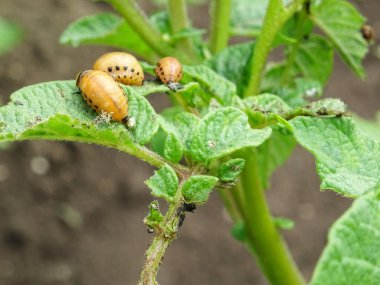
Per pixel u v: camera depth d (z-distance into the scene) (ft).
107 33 0.75
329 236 0.38
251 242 0.68
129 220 1.51
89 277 1.38
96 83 0.50
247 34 0.75
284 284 0.68
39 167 1.55
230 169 0.50
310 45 0.74
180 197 0.47
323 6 0.69
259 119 0.52
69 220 1.48
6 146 1.56
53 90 0.51
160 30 0.73
